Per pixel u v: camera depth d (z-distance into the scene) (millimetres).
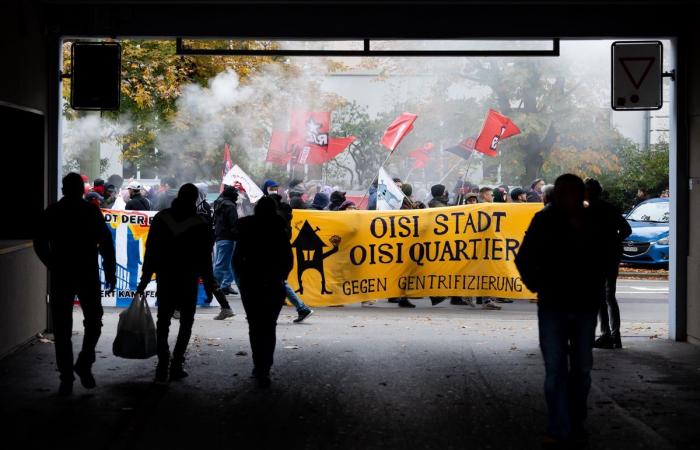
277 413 7836
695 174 11414
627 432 7246
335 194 16828
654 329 13211
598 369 9875
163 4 11328
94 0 11148
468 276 14969
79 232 8234
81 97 11445
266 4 11281
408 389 8820
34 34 10992
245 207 18203
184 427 7348
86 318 8375
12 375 9156
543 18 11328
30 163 11102
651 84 11523
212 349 10906
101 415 7668
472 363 10172
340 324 13273
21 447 6715
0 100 9578
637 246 23234
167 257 8719
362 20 11328
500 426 7445
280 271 8852
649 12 11383
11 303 10086
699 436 7145
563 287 6570
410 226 14984
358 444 6895
